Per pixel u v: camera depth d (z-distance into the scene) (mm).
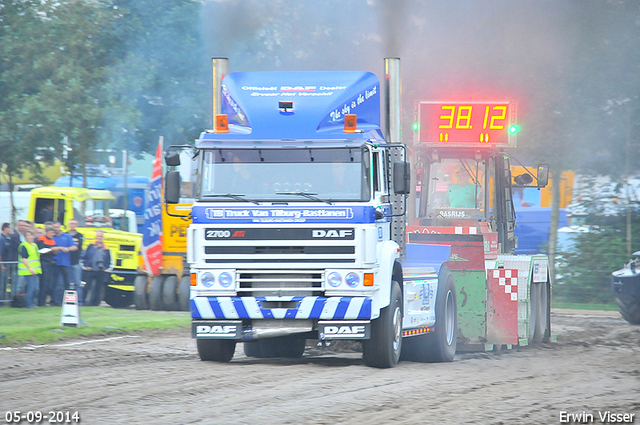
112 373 40531
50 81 96750
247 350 51375
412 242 54656
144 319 69000
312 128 42969
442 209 60375
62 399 33750
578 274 100812
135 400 33438
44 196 91438
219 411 31219
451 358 50344
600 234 102000
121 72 98562
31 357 46781
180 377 39250
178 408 31797
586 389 38125
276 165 42438
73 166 100875
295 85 45250
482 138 59094
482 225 58562
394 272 44969
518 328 56281
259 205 41688
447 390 36688
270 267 41531
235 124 44438
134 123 97375
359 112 45188
